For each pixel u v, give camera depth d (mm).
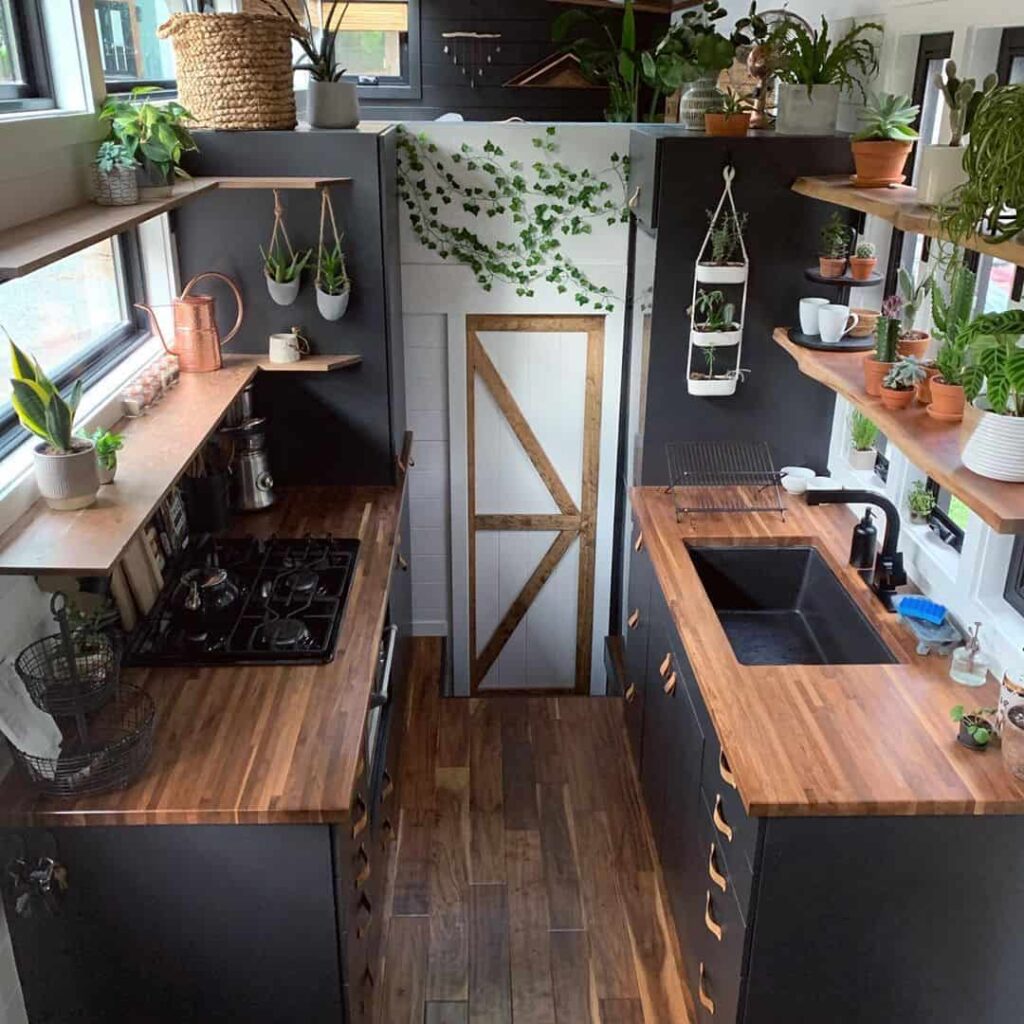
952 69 2316
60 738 2225
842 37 3402
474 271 4246
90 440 2430
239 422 3629
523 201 4137
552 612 4938
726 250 3354
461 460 4598
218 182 3219
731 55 3336
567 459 4637
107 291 3311
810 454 3674
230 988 2379
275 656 2686
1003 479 2047
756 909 2221
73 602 2508
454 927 3143
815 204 3326
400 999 2900
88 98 2768
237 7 4371
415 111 5766
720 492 3654
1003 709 2281
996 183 1872
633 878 3334
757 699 2469
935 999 2324
